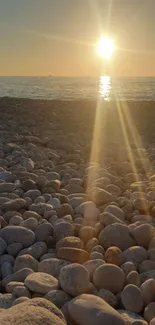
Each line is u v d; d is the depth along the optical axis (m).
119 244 0.98
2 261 0.93
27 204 1.28
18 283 0.79
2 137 2.64
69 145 2.35
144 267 0.88
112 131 3.11
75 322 0.67
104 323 0.63
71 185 1.47
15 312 0.61
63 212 1.19
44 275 0.80
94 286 0.80
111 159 2.04
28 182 1.46
